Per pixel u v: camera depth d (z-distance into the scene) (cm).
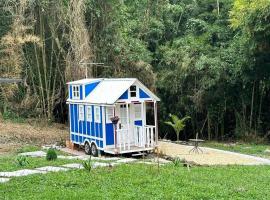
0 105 2478
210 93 2373
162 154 1680
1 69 2411
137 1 2923
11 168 1311
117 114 1689
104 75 2553
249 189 1039
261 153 1816
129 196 943
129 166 1323
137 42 2652
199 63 2303
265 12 1933
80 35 2369
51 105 2473
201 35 2603
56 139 2070
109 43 2567
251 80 2239
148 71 2553
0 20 2491
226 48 2411
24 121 2412
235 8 2167
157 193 975
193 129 2534
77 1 2380
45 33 2516
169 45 2755
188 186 1052
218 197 957
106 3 2583
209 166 1436
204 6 2758
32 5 2445
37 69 2488
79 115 1841
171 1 3175
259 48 2061
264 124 2373
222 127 2472
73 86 1903
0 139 1947
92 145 1728
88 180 1113
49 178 1139
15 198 948
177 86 2475
